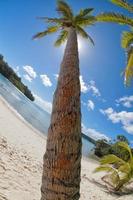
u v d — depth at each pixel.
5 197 7.21
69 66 5.09
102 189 17.14
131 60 10.06
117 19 9.91
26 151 15.41
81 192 13.67
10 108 32.66
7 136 16.44
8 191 7.85
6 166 10.35
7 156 11.89
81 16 6.13
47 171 4.54
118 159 17.89
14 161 11.80
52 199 4.40
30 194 8.70
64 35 7.77
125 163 17.88
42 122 46.66
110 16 9.82
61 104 4.78
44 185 4.52
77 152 4.63
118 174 18.12
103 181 19.52
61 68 5.18
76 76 5.05
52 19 6.39
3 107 28.95
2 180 8.62
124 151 23.06
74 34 5.70
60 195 4.40
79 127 4.77
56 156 4.51
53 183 4.44
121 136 35.56
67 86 4.89
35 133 26.12
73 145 4.59
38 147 18.86
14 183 8.96
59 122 4.66
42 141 23.14
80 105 4.94
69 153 4.53
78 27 6.38
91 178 19.20
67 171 4.47
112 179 18.22
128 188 19.45
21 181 9.66
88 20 6.23
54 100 4.94
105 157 17.88
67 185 4.45
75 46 5.42
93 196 14.00
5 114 24.94
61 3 6.06
